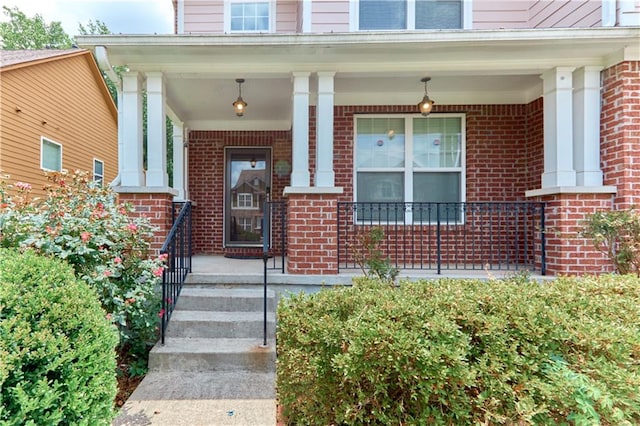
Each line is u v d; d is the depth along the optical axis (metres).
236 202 6.43
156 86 3.95
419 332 1.60
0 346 1.28
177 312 3.34
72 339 1.48
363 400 1.62
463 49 3.72
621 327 1.68
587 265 3.76
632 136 3.65
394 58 3.88
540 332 1.64
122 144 3.93
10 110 6.96
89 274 2.66
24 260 1.71
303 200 3.83
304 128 3.97
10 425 1.23
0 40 15.30
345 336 1.67
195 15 5.46
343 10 4.92
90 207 3.00
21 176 7.27
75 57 9.30
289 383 1.94
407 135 5.23
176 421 2.11
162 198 3.84
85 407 1.41
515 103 5.16
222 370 2.81
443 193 5.25
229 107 5.57
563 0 4.43
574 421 1.40
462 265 4.79
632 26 3.43
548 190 3.93
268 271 4.00
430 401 1.57
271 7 5.51
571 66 3.91
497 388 1.53
